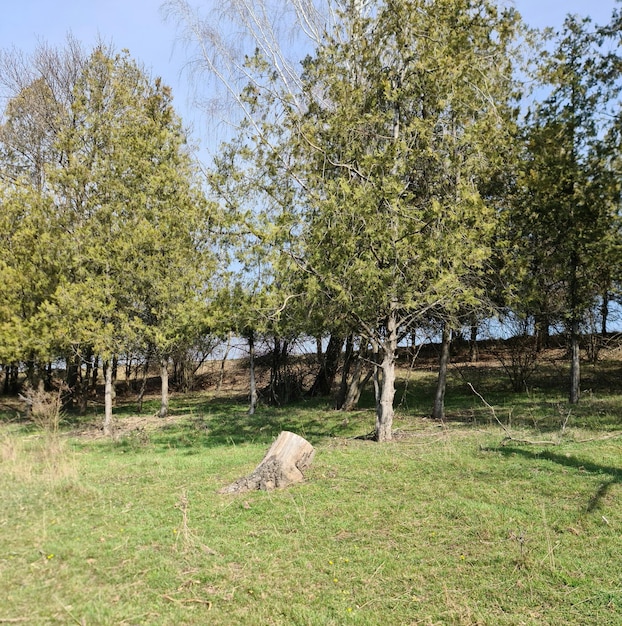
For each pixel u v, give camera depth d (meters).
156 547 6.05
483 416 14.55
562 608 4.79
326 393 23.58
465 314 12.84
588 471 8.32
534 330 17.33
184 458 11.15
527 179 13.59
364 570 5.51
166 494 8.13
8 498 7.81
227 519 6.91
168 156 17.17
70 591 5.04
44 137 22.83
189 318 15.82
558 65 14.50
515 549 5.88
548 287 15.26
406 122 12.40
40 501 7.73
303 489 8.05
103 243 15.42
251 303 11.68
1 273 16.62
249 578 5.34
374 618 4.65
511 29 12.94
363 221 10.09
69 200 16.77
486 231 10.99
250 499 7.67
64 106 22.72
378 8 12.70
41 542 6.16
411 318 12.57
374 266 10.25
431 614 4.71
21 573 5.38
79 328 14.49
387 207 10.49
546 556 5.63
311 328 12.28
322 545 6.10
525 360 19.09
